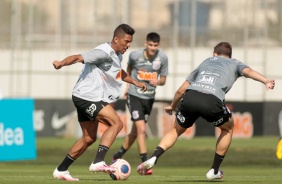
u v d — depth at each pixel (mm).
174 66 95750
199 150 71188
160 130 89188
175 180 32625
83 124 31297
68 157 31453
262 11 96312
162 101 89438
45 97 94125
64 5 96812
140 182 30047
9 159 50906
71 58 29141
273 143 79875
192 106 29734
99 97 30250
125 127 87062
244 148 73125
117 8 97562
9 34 95500
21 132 52219
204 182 30938
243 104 90812
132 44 97000
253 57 96000
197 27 96312
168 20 97250
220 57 30875
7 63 95062
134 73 45219
